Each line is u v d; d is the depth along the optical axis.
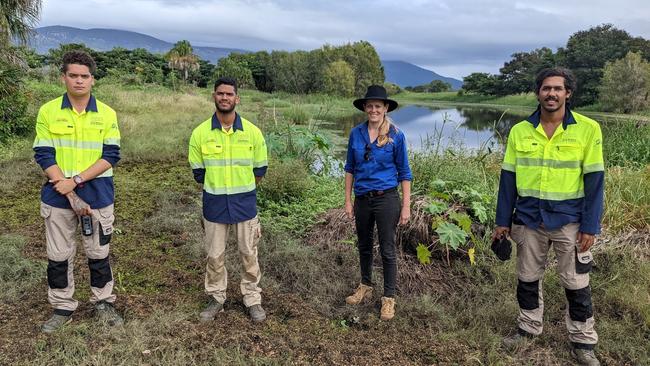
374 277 3.82
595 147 2.64
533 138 2.79
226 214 3.03
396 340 3.01
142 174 7.38
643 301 3.35
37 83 15.48
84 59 2.73
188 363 2.66
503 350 2.94
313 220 4.76
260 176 3.25
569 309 2.86
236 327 3.05
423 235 4.11
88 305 3.23
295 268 3.89
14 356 2.63
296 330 3.07
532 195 2.82
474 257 4.02
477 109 44.19
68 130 2.77
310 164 7.11
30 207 5.41
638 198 4.68
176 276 3.77
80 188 2.83
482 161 5.96
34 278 3.58
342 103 38.16
